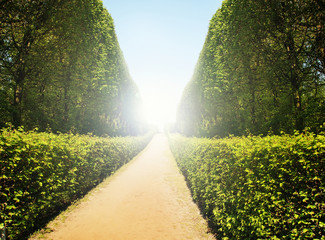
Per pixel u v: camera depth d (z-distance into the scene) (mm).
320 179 2609
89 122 17891
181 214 6266
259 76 12539
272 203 3277
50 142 5715
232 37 13523
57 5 11492
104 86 17484
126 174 12523
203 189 6555
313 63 10047
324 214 2535
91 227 5191
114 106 22719
